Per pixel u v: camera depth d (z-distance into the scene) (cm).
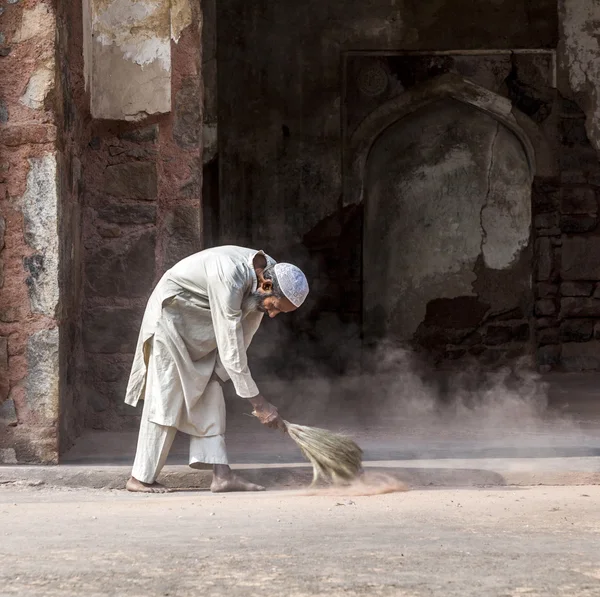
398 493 572
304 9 1483
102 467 647
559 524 421
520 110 1490
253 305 570
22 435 659
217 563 322
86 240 814
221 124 1469
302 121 1484
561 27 1495
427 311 1516
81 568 317
